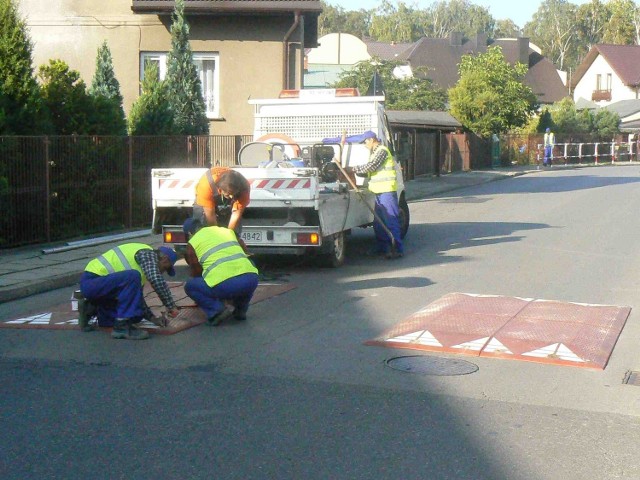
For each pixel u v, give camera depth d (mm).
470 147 40156
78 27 21422
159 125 16953
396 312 9164
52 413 5914
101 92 18453
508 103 43688
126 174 15609
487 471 4957
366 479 4820
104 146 14969
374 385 6586
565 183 31234
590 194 25516
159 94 17172
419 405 6125
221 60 21422
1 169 12570
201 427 5637
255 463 5035
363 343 7855
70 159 14117
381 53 80812
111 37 21391
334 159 12641
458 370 7012
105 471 4914
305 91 14250
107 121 15469
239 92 21547
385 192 12867
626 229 16578
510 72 44219
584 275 11531
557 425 5762
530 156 46750
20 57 13633
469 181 31562
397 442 5395
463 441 5430
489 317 8836
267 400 6207
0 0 13625
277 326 8523
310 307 9422
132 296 7961
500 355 7422
